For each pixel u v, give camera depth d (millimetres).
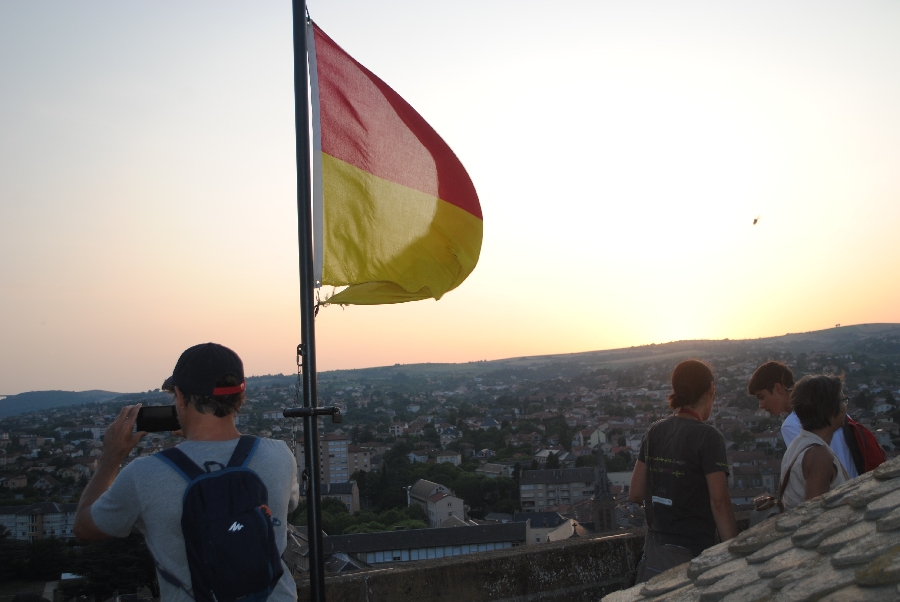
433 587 4605
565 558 5016
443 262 4391
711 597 2197
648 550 4125
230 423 2645
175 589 2344
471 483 86688
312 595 3186
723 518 3830
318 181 4000
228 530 2285
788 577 1978
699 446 3930
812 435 3838
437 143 4383
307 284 3451
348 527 67125
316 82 4094
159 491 2348
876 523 1944
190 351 2605
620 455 100188
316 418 3316
